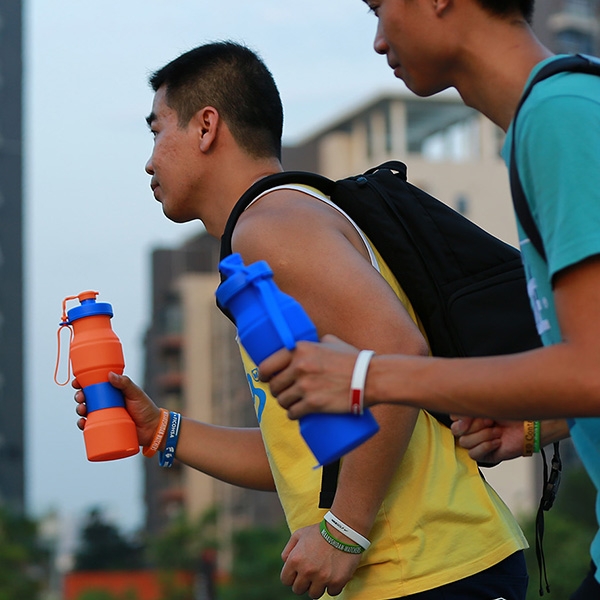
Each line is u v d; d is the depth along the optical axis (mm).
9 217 77000
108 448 3311
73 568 86625
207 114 3492
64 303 3398
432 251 3266
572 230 2250
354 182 3359
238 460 3703
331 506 3068
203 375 84812
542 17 68688
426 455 3148
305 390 2365
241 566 49406
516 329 3193
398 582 3047
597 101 2326
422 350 3010
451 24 2578
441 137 74562
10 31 78438
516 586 3164
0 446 74125
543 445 3199
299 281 3055
